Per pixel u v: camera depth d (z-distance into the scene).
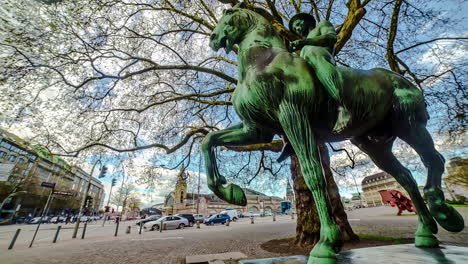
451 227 1.45
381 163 1.80
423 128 1.47
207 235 13.11
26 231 20.88
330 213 1.15
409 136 1.51
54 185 13.87
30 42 4.61
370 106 1.39
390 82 1.51
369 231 9.34
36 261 6.85
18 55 4.74
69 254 7.93
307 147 1.24
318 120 1.42
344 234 6.75
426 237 1.56
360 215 22.44
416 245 1.59
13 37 4.41
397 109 1.46
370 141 1.75
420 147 1.50
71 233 18.23
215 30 1.83
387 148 1.76
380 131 1.65
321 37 1.49
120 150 6.82
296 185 7.30
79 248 9.38
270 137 1.71
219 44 1.82
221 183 1.53
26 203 44.88
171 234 14.91
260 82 1.36
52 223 39.97
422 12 5.71
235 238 10.80
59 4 4.46
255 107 1.41
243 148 8.36
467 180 10.01
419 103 1.44
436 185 1.49
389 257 1.23
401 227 10.20
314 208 6.91
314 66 1.41
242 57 1.58
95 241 11.91
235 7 1.89
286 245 7.22
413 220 13.06
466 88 5.50
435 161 1.50
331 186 7.18
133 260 6.66
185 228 21.33
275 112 1.37
